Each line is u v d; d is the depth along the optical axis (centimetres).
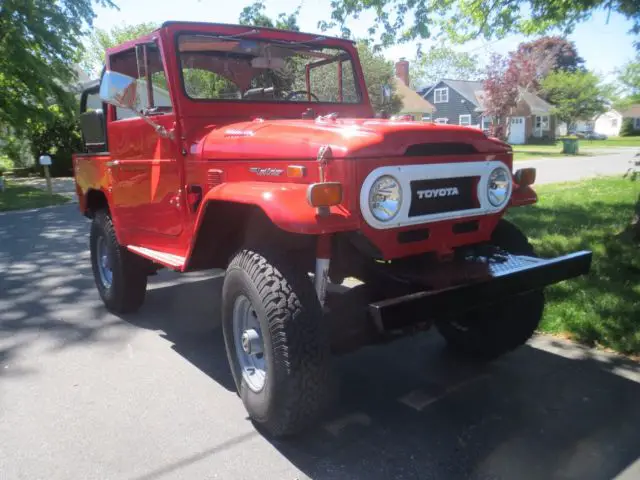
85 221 1063
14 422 300
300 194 254
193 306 499
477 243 314
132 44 387
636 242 582
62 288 571
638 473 244
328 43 423
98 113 456
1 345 413
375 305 231
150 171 384
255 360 287
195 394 329
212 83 374
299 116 403
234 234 325
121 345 409
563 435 274
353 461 259
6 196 1474
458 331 365
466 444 270
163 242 388
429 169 271
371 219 256
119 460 263
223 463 259
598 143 4341
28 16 1435
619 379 329
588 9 744
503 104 3173
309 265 305
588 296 430
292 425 256
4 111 1592
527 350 374
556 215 816
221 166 321
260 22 782
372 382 338
